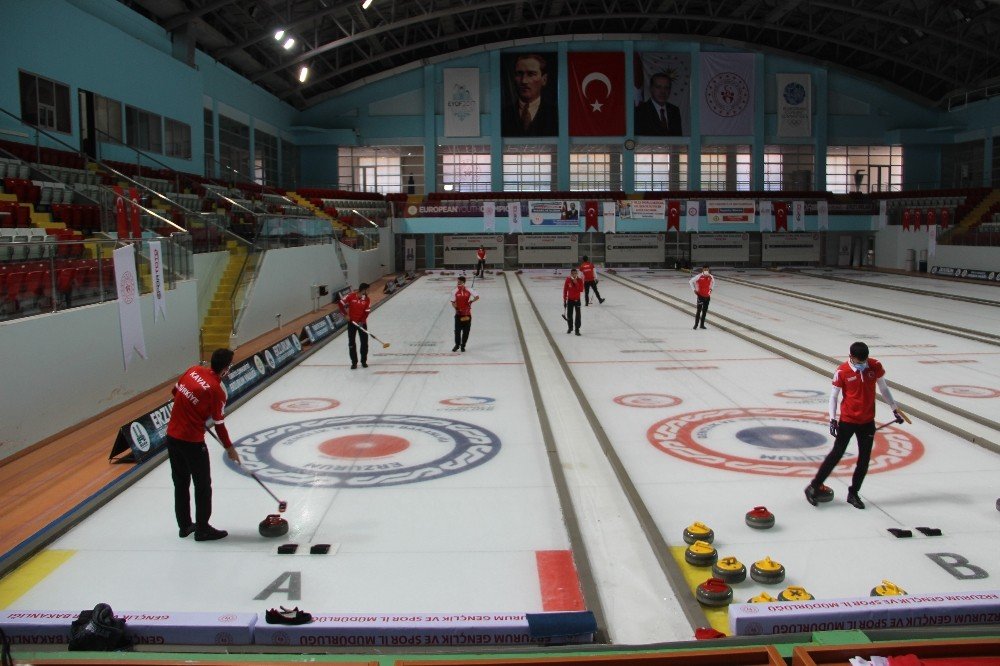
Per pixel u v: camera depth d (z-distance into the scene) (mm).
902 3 37688
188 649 5230
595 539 7168
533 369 15164
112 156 24172
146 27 27250
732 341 18281
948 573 6348
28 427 9945
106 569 6609
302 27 36344
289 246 22469
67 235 15234
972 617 5344
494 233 40312
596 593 6012
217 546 7086
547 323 21578
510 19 42562
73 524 7578
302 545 7094
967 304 24703
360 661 4293
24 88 20016
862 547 6871
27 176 17250
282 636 5285
